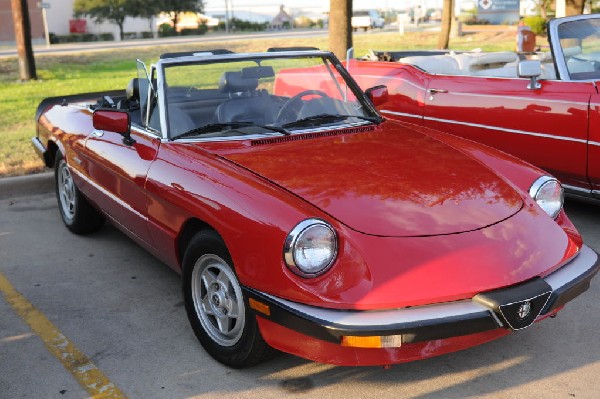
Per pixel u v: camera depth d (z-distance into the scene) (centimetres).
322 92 447
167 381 337
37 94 1342
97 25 5066
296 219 297
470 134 621
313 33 4044
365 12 4672
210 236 335
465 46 2388
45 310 422
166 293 445
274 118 419
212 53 443
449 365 345
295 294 290
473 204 330
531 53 740
